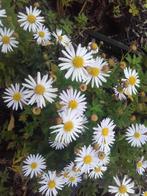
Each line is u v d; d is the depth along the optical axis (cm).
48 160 26
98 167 25
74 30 35
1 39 24
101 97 26
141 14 36
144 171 29
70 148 25
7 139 27
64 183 26
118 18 36
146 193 30
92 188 28
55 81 23
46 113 24
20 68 26
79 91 24
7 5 26
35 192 27
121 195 27
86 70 23
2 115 28
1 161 28
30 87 23
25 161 25
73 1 36
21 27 26
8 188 28
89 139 25
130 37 36
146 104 31
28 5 31
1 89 27
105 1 36
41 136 26
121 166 28
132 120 26
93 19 36
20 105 24
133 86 26
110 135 24
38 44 26
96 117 23
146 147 28
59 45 26
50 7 35
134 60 30
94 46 24
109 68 25
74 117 23
